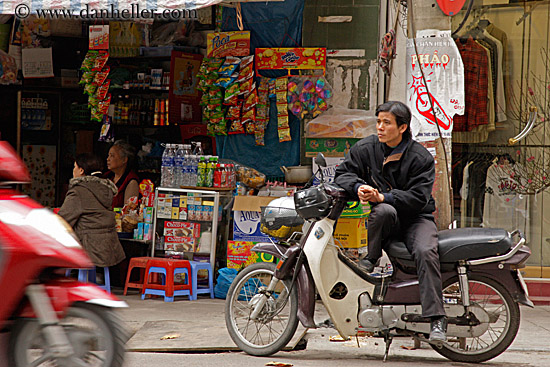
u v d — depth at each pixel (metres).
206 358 8.32
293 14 13.57
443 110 10.45
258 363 8.09
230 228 13.10
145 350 8.67
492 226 12.66
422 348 9.16
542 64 12.48
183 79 15.38
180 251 12.70
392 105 8.35
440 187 10.41
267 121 13.66
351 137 12.85
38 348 6.00
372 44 13.26
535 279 12.38
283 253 8.52
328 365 8.07
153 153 15.70
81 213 11.75
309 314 8.26
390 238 8.38
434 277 7.89
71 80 16.92
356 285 8.30
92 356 6.36
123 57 15.70
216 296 12.35
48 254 5.72
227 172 12.84
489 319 8.13
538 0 12.41
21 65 16.42
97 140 17.41
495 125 12.60
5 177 6.18
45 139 17.55
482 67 12.52
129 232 13.41
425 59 10.47
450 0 10.36
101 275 13.66
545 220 12.56
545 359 8.67
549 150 12.55
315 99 13.26
